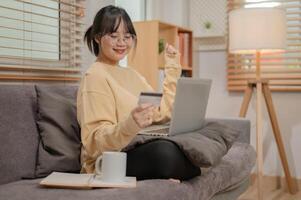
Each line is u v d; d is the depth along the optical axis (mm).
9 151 1556
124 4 3457
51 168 1648
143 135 1534
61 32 2311
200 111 1755
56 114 1751
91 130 1531
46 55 2250
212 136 1635
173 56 1946
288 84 3350
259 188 2771
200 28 3686
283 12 2918
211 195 1619
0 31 1978
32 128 1688
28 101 1718
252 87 3053
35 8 2160
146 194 1252
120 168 1354
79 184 1284
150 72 3014
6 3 1997
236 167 1926
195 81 1616
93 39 1850
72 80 2320
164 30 3324
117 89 1656
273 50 3039
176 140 1448
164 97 1834
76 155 1735
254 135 3510
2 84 1703
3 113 1578
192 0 3725
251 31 2865
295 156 3395
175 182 1407
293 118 3395
